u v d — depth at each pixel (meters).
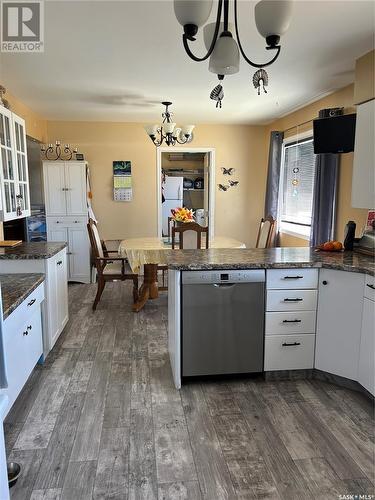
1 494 1.08
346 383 2.56
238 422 2.17
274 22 1.55
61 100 4.43
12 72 3.41
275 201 5.59
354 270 2.38
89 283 5.55
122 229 6.04
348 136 3.28
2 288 2.33
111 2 2.20
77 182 5.38
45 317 2.91
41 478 1.73
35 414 2.24
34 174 5.07
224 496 1.64
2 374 1.19
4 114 2.86
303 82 3.77
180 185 6.84
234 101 4.53
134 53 2.97
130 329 3.67
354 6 2.25
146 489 1.67
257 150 6.13
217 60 1.66
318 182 4.10
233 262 2.55
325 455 1.90
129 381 2.65
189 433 2.07
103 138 5.79
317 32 2.62
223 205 6.19
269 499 1.62
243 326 2.57
